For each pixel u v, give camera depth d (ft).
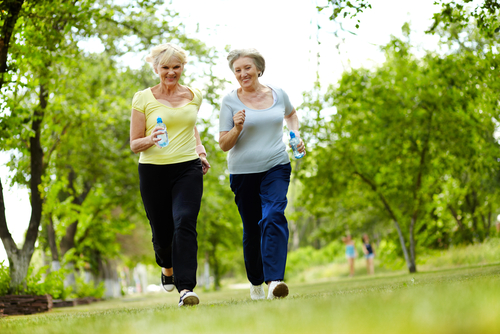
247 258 15.65
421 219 48.80
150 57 14.89
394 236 52.13
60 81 33.04
